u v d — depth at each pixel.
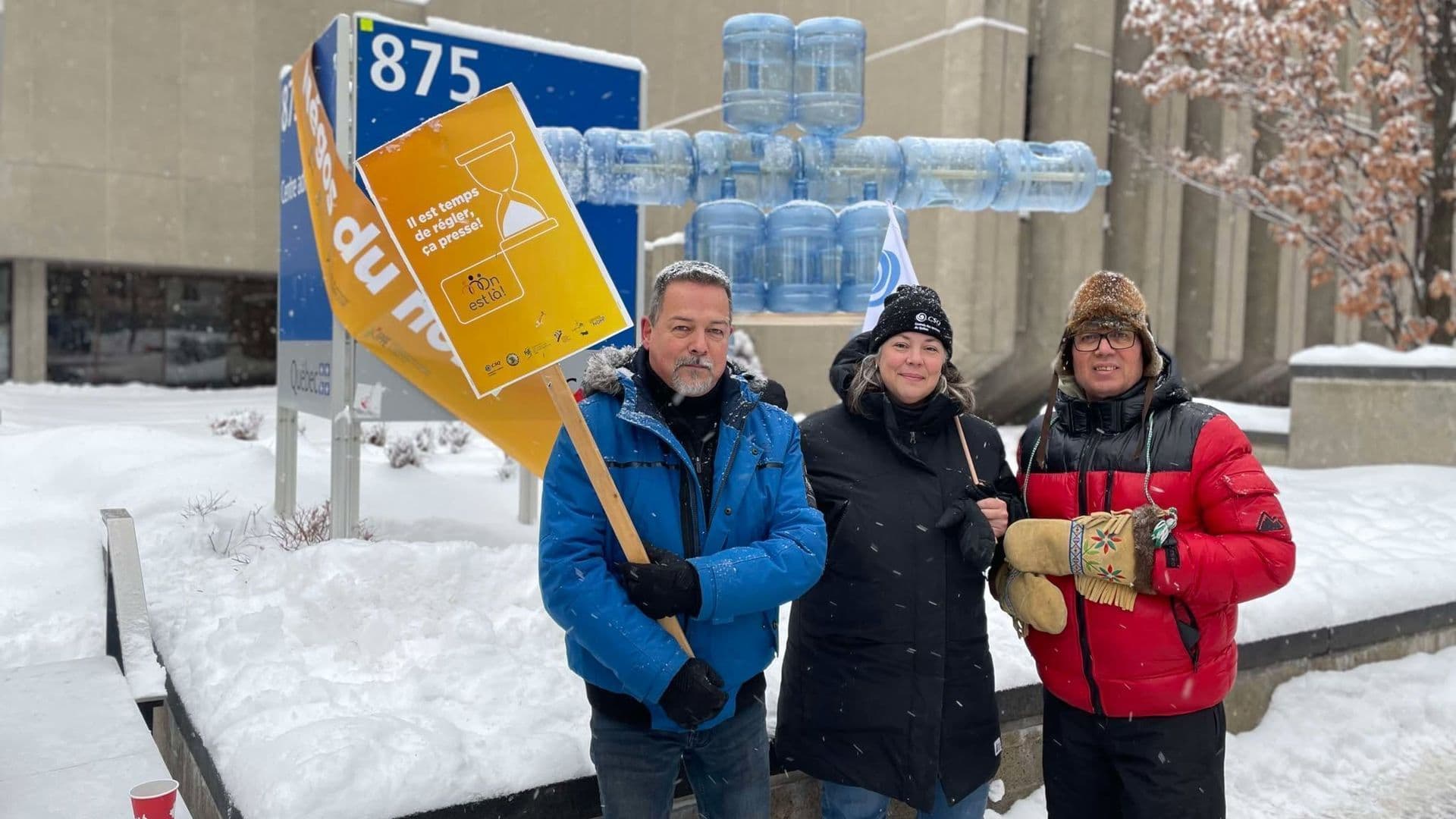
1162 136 17.62
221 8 23.41
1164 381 2.83
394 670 3.67
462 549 4.78
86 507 6.58
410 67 5.48
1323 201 13.16
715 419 2.47
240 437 12.47
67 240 21.94
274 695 3.30
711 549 2.37
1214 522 2.71
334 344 5.45
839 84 6.34
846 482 2.77
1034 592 2.82
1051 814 3.03
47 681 3.79
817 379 18.17
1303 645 4.99
